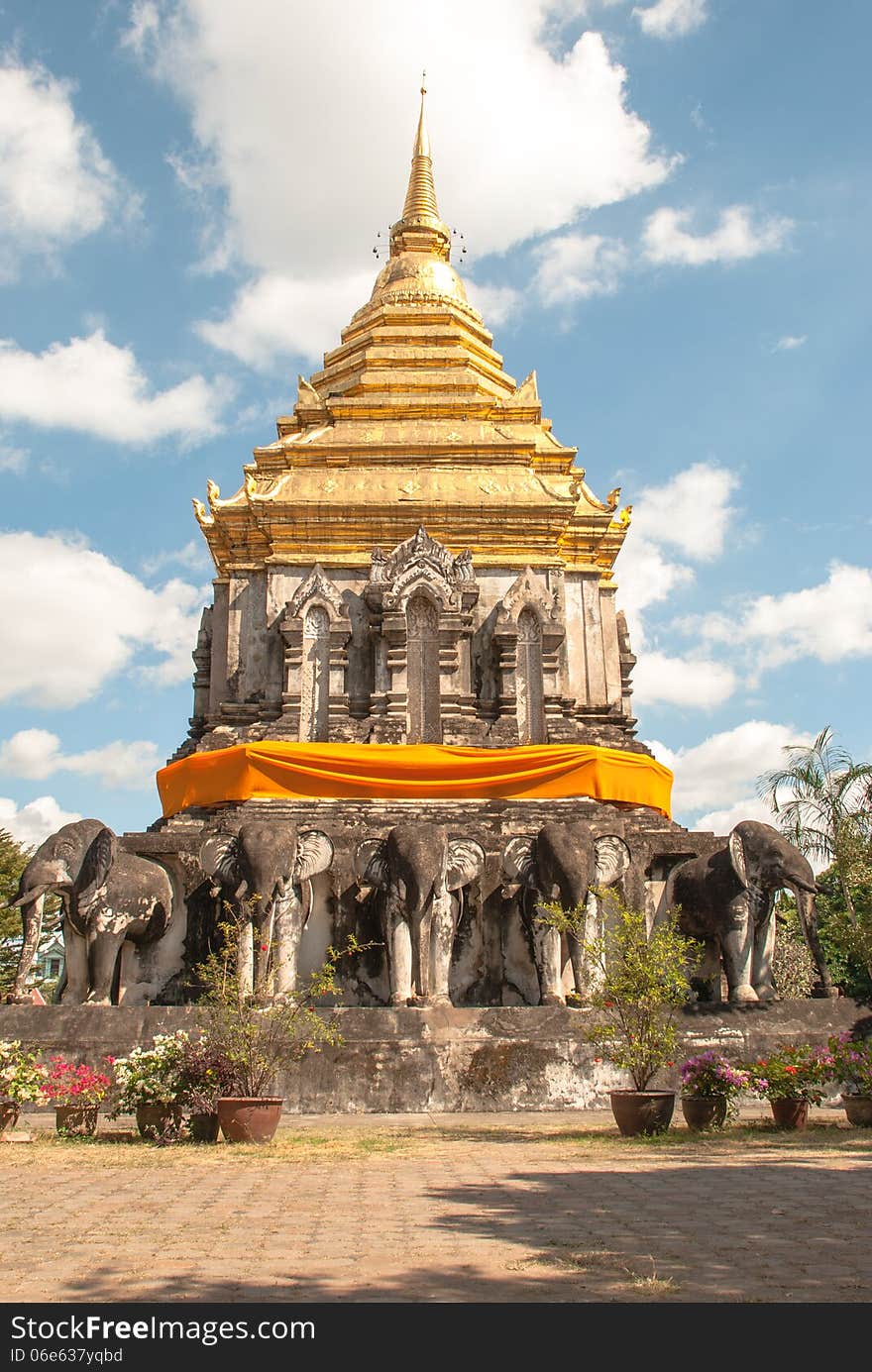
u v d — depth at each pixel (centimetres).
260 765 2520
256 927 2162
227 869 2286
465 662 2894
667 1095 1614
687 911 2350
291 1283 760
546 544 3070
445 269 4012
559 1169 1273
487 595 3028
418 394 3484
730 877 2297
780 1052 1806
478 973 2375
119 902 2242
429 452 3234
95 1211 1027
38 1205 1062
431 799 2534
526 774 2561
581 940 1970
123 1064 1616
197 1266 808
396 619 2809
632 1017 1672
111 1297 729
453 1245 870
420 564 2844
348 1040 1939
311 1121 1773
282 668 2966
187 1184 1183
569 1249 857
